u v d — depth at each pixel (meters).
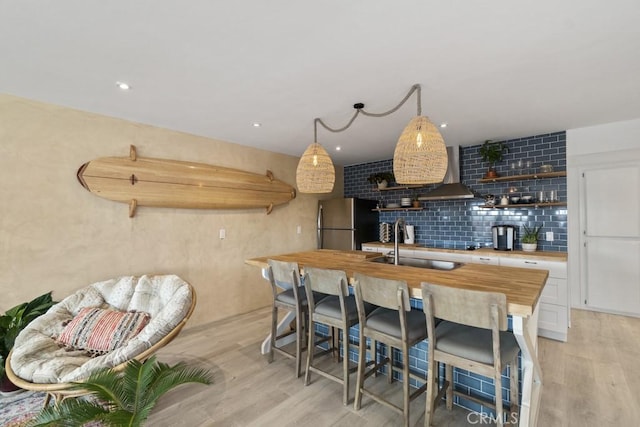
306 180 2.72
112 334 2.06
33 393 2.21
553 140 3.62
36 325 2.04
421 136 1.98
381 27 1.58
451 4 1.40
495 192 4.09
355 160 5.24
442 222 4.58
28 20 1.50
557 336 3.04
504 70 2.04
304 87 2.29
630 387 2.18
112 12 1.45
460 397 2.03
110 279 2.71
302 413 1.96
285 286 3.03
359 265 2.54
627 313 3.57
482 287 1.74
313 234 5.15
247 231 4.12
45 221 2.56
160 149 3.28
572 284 3.89
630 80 2.18
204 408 2.01
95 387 1.39
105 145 2.89
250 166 4.18
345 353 2.06
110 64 1.95
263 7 1.42
